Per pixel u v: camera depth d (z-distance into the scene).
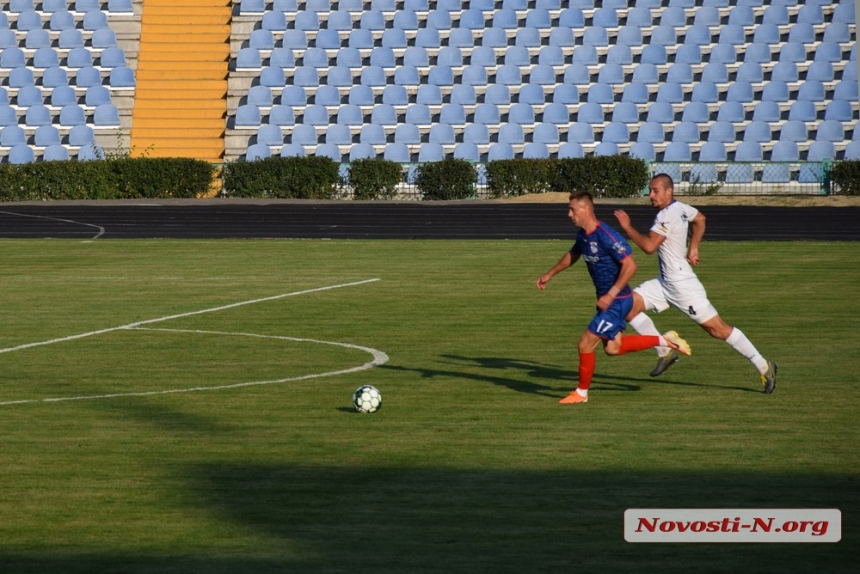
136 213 63.75
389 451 15.06
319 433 16.16
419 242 48.81
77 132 79.12
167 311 29.36
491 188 74.50
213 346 24.02
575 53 83.69
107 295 32.59
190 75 83.75
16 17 87.12
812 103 79.75
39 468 14.30
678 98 80.94
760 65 82.19
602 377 20.36
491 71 83.31
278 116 79.88
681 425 16.48
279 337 25.17
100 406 18.11
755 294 31.70
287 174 74.31
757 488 13.14
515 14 85.94
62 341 24.73
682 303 19.02
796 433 15.92
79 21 87.31
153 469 14.24
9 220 60.12
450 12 86.75
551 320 27.41
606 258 18.08
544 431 16.14
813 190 73.06
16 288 34.16
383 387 19.58
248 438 15.88
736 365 21.39
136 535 11.65
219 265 40.34
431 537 11.51
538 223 57.31
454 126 80.25
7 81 83.06
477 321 27.36
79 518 12.23
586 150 78.69
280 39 85.19
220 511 12.44
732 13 85.75
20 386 19.81
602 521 12.00
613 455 14.73
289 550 11.14
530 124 80.00
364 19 85.88
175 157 76.75
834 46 83.00
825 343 23.73
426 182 73.75
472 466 14.23
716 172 73.81
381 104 80.62
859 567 10.66
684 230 19.03
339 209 66.00
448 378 20.39
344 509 12.48
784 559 10.87
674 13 85.62
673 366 21.34
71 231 54.62
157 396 18.89
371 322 27.31
